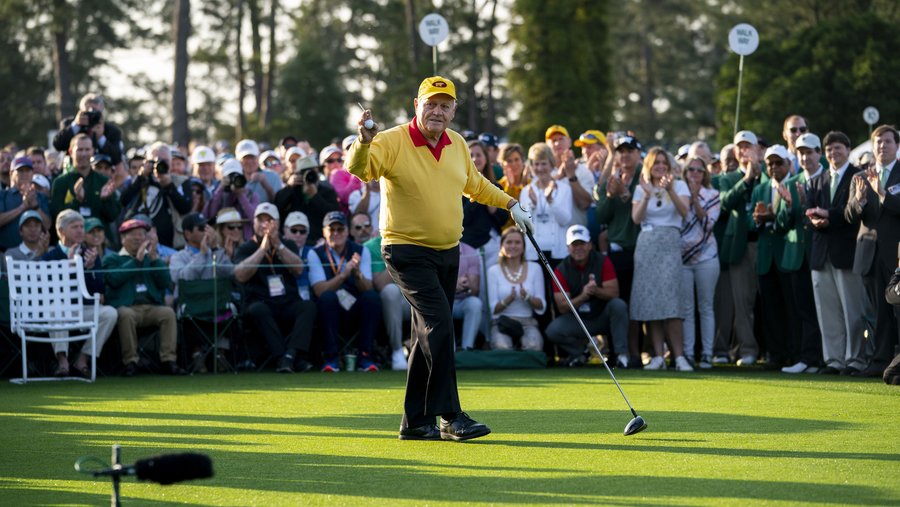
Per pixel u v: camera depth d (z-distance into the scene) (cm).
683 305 1166
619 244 1190
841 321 1084
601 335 1195
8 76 4881
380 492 520
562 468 568
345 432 707
